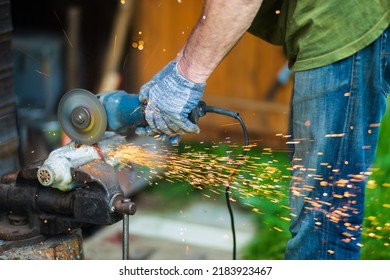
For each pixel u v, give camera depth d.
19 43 5.46
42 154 5.27
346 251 3.62
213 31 3.15
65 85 5.63
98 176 3.17
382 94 3.54
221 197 5.42
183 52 3.30
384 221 4.93
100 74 5.77
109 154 3.46
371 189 5.13
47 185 3.17
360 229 3.67
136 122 3.37
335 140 3.47
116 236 5.00
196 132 3.41
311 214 3.57
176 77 3.30
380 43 3.43
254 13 3.14
